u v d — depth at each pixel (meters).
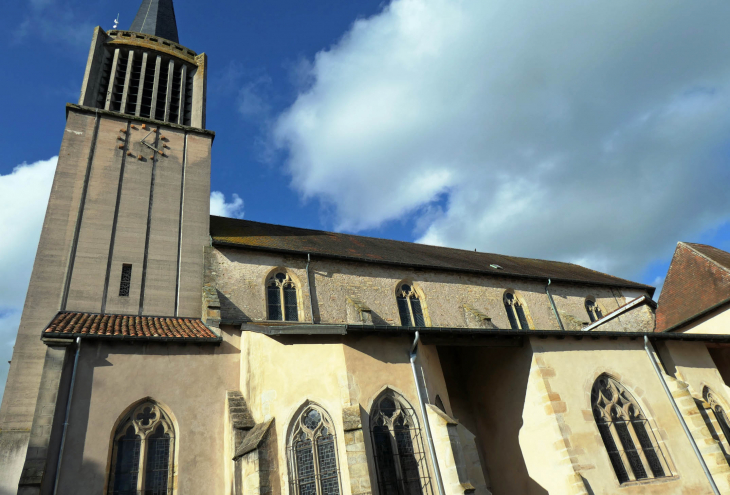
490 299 25.80
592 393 16.17
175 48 28.56
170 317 18.34
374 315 21.88
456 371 18.92
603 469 14.46
